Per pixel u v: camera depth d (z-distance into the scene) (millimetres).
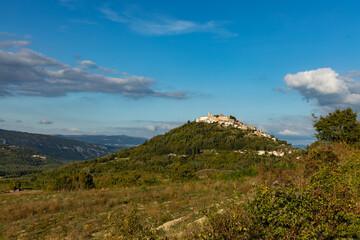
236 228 6402
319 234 6578
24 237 11516
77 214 15117
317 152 16562
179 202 16078
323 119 24656
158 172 83438
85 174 34094
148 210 14602
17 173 177000
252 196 7836
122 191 24547
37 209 16672
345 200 7723
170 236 9164
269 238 6758
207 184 24844
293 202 7375
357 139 22062
